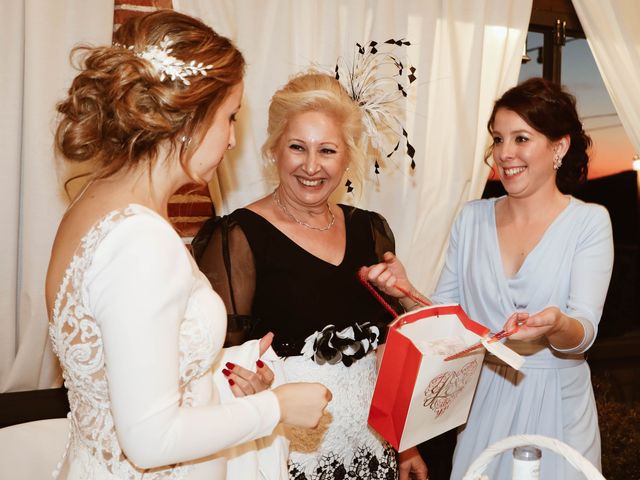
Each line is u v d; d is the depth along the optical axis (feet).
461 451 6.54
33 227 7.00
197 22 3.76
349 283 5.90
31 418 7.14
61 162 6.83
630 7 10.61
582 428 6.29
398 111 8.84
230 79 3.68
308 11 8.36
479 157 9.84
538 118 6.14
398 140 8.91
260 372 4.65
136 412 3.14
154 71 3.43
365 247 6.18
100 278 3.21
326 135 5.57
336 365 5.67
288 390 3.94
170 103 3.43
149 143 3.54
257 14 8.07
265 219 5.80
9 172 7.00
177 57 3.51
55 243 3.63
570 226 6.27
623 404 12.16
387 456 6.10
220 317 3.77
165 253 3.28
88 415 3.63
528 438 3.56
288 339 5.59
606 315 12.35
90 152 3.54
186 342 3.56
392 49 8.84
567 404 6.28
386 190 9.00
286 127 5.68
